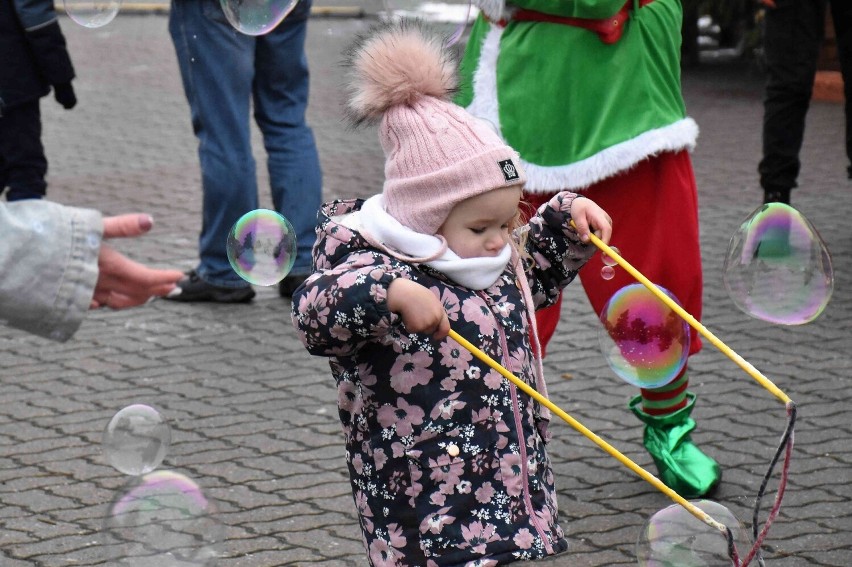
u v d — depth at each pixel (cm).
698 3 1984
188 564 470
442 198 427
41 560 587
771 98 1079
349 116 456
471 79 632
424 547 424
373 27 468
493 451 429
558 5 601
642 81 608
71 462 702
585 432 424
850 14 1071
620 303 568
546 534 427
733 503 636
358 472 440
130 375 839
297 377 836
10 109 1055
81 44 2347
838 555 579
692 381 816
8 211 287
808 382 809
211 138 962
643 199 617
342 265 427
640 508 633
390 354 428
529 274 480
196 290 994
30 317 288
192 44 945
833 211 1209
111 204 1302
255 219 582
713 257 1085
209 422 758
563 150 611
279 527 619
